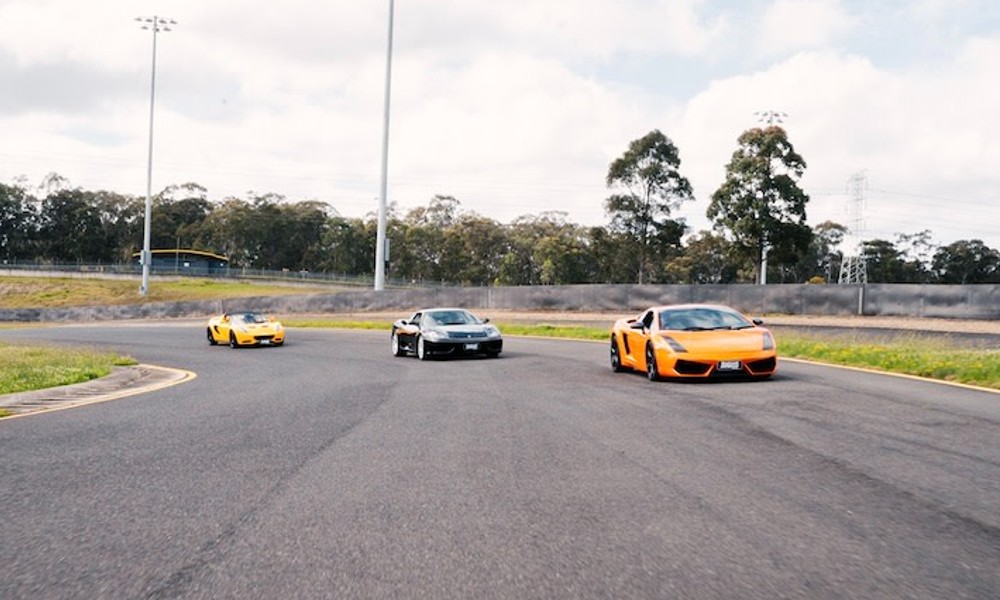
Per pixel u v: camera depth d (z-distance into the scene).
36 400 11.55
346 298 44.62
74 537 4.35
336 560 3.89
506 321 36.19
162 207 137.75
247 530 4.45
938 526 4.31
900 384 11.19
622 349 14.19
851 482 5.38
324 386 13.07
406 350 20.38
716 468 5.91
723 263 102.19
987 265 109.69
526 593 3.40
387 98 43.09
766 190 59.72
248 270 99.19
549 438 7.42
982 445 6.61
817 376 12.47
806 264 114.56
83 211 132.00
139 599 3.39
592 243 70.69
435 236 122.69
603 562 3.80
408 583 3.55
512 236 122.88
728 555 3.87
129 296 79.81
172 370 17.94
